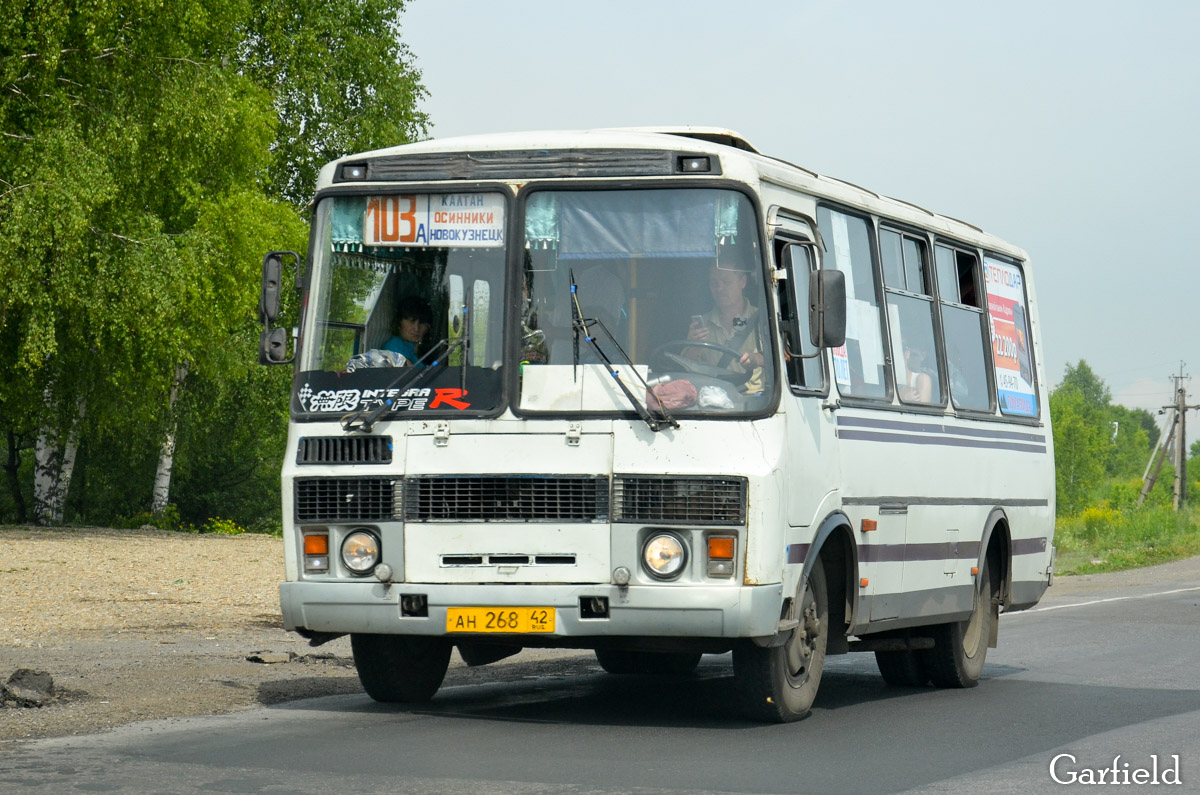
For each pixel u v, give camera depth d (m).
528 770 8.84
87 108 36.00
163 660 14.76
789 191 11.27
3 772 8.59
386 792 8.05
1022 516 15.93
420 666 12.07
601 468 10.17
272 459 72.69
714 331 10.38
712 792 8.26
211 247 39.88
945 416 13.95
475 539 10.27
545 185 10.63
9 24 34.16
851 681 15.25
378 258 10.88
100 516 69.50
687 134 12.06
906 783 8.70
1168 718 11.88
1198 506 79.94
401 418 10.49
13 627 18.16
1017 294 16.70
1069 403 180.62
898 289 13.39
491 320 10.55
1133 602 27.02
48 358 40.38
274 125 47.50
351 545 10.51
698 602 9.97
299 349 10.92
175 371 51.50
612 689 13.52
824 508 11.16
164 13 36.91
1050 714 12.17
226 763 8.97
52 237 33.81
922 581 13.26
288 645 16.92
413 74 61.75
